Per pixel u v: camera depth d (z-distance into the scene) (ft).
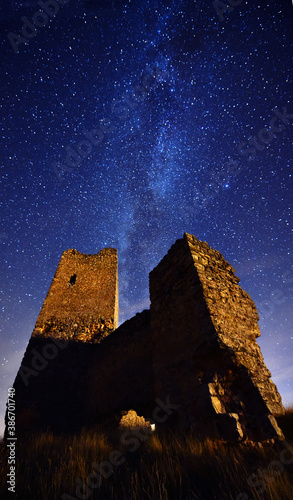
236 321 17.65
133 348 24.25
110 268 42.19
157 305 21.84
